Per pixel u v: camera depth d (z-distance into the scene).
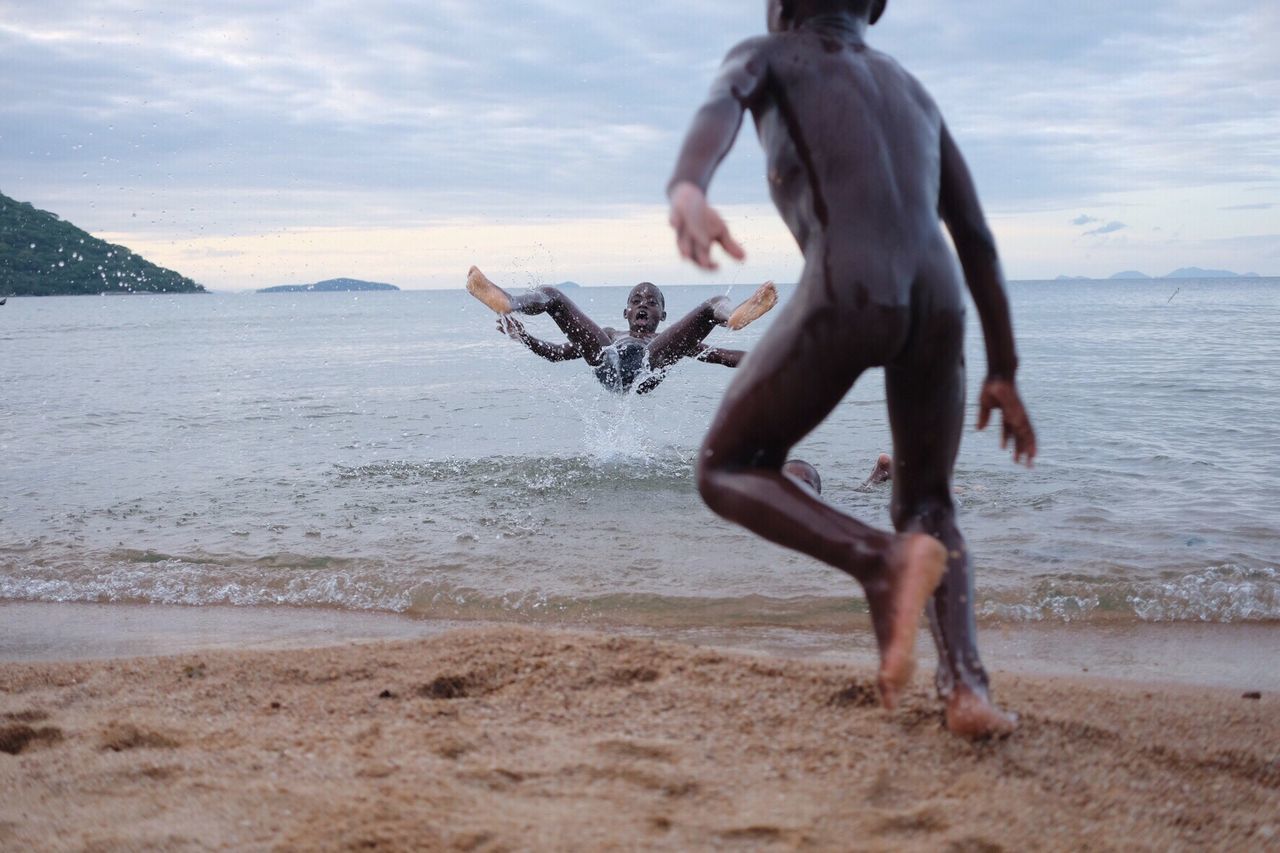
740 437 2.78
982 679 3.11
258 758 3.15
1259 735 3.41
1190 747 3.27
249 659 4.23
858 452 10.34
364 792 2.85
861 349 2.73
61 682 4.10
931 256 2.81
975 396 14.48
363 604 5.89
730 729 3.32
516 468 9.60
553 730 3.34
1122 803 2.81
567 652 4.11
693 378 19.11
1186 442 10.76
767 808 2.73
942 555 2.58
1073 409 13.58
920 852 2.49
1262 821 2.74
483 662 4.02
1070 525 7.26
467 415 13.78
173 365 24.38
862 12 3.13
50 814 2.80
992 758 3.06
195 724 3.53
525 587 6.02
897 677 2.50
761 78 2.89
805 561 6.44
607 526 7.40
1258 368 19.52
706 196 2.43
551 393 16.75
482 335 38.34
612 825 2.62
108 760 3.19
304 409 14.61
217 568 6.52
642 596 5.82
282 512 7.97
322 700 3.73
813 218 2.83
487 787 2.88
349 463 10.02
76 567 6.59
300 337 39.59
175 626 5.50
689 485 8.84
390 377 20.33
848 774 2.95
